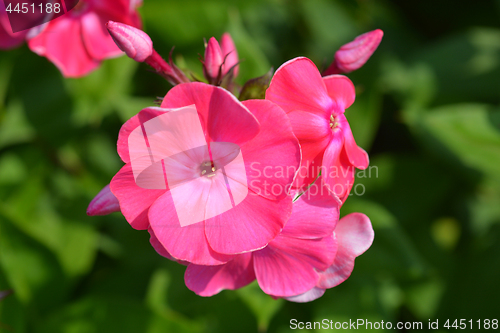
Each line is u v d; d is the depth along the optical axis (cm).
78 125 26
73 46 23
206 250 18
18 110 25
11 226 24
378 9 31
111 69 26
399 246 23
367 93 26
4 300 24
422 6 32
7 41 23
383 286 25
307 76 19
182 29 26
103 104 26
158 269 24
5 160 26
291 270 19
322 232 19
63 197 26
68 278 25
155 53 20
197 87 18
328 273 19
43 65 26
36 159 26
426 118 25
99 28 23
